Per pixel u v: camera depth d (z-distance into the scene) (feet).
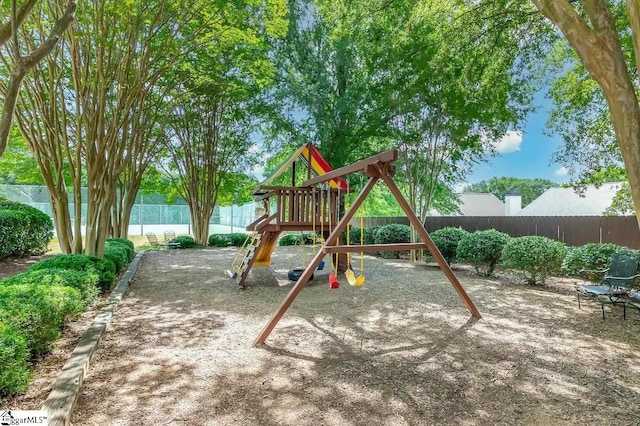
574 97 25.14
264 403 7.89
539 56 25.52
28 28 19.01
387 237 36.99
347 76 40.78
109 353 10.71
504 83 26.13
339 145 40.29
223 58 32.12
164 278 23.93
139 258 33.37
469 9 23.70
